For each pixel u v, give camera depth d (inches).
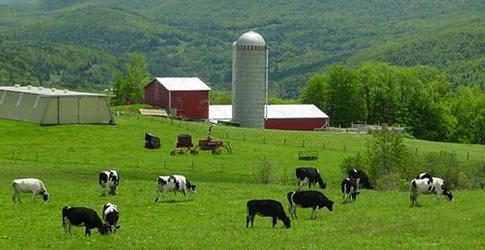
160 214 1884.8
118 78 7544.3
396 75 7086.6
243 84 5590.6
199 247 1409.9
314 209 1795.0
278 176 3026.6
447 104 6766.7
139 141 3905.0
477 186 2933.1
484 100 6811.0
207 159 3476.9
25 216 1846.7
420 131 6624.0
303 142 4138.8
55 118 4284.0
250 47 5565.9
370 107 7140.8
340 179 2970.0
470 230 1513.3
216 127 4574.3
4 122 4335.6
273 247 1397.6
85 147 3710.6
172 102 5684.1
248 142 4074.8
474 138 6663.4
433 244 1400.1
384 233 1533.0
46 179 2699.3
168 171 3142.2
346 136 4507.9
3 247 1418.6
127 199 2126.0
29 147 3681.1
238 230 1631.4
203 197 2171.5
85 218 1547.7
